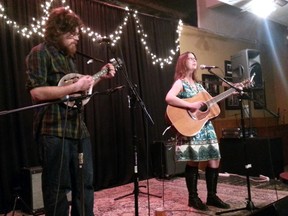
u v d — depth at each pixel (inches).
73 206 72.6
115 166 169.0
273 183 155.3
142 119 180.4
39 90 66.8
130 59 178.5
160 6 199.6
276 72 294.5
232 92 116.3
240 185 152.0
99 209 120.1
